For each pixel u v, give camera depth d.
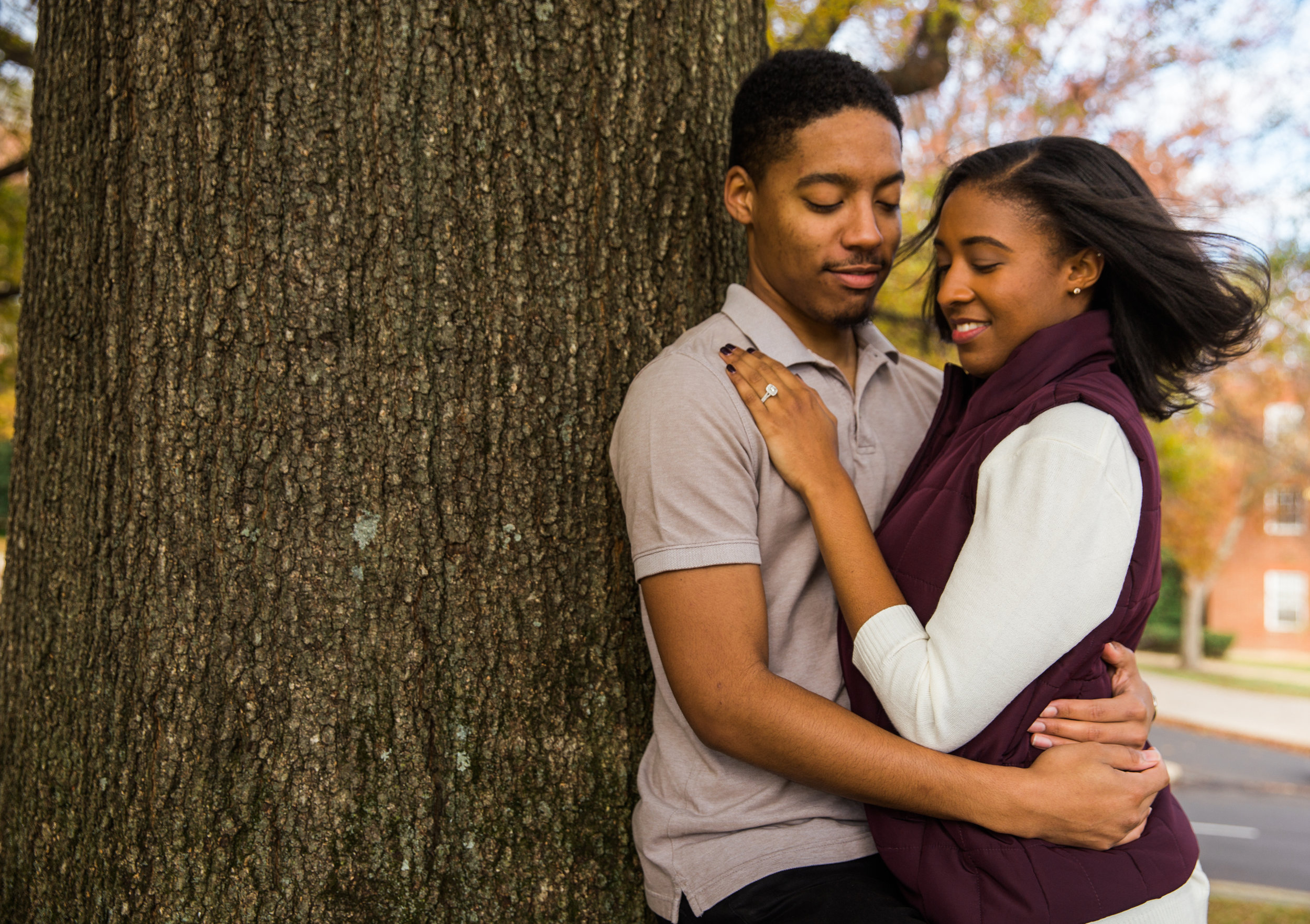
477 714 1.49
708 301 1.69
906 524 1.26
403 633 1.48
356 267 1.48
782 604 1.31
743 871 1.24
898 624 1.16
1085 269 1.29
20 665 1.64
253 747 1.46
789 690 1.18
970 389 1.40
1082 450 1.09
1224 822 9.05
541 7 1.54
